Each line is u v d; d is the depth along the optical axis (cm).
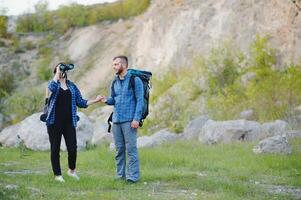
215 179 1066
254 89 2842
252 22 3822
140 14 5659
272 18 3656
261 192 947
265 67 3178
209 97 3241
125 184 990
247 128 2059
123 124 1014
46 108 1018
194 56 4050
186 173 1149
